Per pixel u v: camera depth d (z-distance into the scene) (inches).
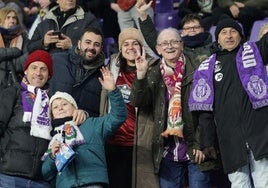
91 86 724.7
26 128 675.4
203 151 665.0
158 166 700.0
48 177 665.6
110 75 664.4
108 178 703.1
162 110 700.7
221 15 1034.1
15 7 1034.1
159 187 706.2
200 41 808.9
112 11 1076.5
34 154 670.5
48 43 804.6
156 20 1142.3
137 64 689.6
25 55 813.9
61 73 725.3
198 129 685.9
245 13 1047.0
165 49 707.4
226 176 759.1
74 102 676.7
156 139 700.7
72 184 650.2
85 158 657.0
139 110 711.1
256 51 662.5
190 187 701.3
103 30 1081.4
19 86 696.4
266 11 1067.9
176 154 701.3
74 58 735.1
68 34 847.1
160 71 711.1
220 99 661.3
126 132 714.2
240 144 649.0
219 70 667.4
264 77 653.9
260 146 637.9
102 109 720.3
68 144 654.5
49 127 677.9
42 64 694.5
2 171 669.3
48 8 974.4
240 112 653.3
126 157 714.2
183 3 1103.6
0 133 677.3
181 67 705.6
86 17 854.5
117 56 732.0
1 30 836.0
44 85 699.4
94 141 663.8
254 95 649.0
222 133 657.6
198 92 669.9
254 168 649.0
